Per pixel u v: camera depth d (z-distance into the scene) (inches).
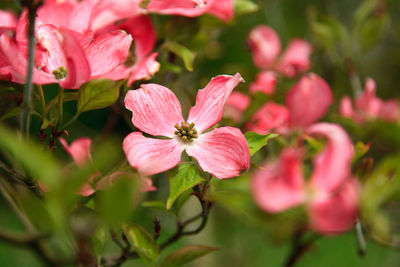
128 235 25.2
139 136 25.3
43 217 23.3
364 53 34.3
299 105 26.1
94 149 29.8
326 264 46.0
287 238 28.3
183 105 32.5
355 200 23.4
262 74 32.2
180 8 27.0
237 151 25.2
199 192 25.4
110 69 25.5
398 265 44.3
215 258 39.0
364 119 31.5
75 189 21.8
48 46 25.0
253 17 41.2
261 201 23.0
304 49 35.2
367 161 25.4
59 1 25.9
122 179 21.6
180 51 29.1
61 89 24.7
